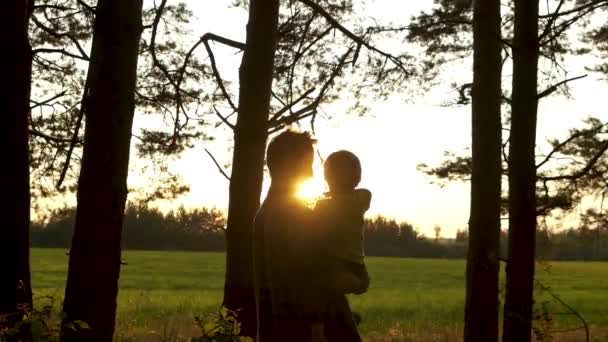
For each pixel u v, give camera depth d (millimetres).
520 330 8453
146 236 102750
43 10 12188
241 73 8883
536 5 8898
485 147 10609
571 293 49719
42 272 56594
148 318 23016
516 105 8875
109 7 7105
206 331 3539
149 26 7363
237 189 8648
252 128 8734
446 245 124750
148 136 12133
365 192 4715
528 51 8875
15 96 6738
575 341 18062
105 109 7035
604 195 11875
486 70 10633
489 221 10594
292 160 4312
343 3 11867
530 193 8781
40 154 12297
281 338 4152
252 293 8531
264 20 8836
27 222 6801
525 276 8547
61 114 12539
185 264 76812
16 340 3959
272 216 4246
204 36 9633
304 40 11953
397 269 80250
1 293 6574
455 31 12852
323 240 4246
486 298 10523
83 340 6805
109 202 7000
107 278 6973
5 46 6738
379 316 29344
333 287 4277
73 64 12664
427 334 19453
